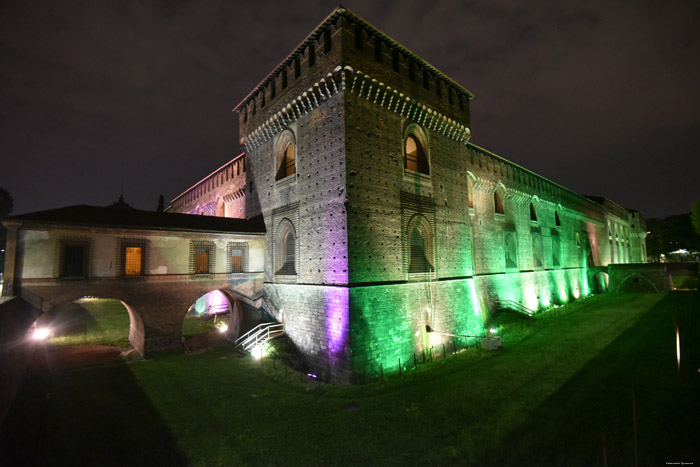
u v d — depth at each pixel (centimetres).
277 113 2716
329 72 2241
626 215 9025
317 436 1377
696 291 5134
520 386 1803
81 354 2433
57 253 2100
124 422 1462
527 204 4625
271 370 2114
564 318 3838
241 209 3762
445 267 2788
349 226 2133
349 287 2078
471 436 1327
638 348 2356
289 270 2636
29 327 1967
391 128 2484
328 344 2164
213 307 3897
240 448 1299
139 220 2422
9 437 1257
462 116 3086
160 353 2400
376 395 1783
